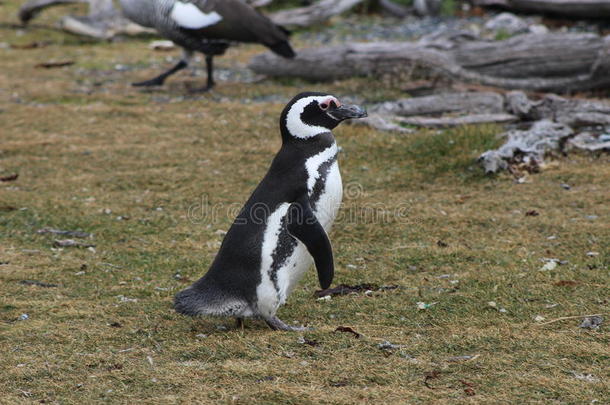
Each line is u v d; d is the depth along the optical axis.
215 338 8.09
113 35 27.48
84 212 12.76
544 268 9.92
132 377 7.21
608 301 8.79
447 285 9.55
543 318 8.41
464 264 10.27
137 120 18.20
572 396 6.66
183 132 17.25
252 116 18.27
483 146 14.85
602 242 10.74
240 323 8.36
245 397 6.76
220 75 22.62
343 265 10.43
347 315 8.75
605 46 18.41
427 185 13.75
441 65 19.47
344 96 19.61
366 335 8.10
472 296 9.12
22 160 15.51
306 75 21.11
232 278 7.96
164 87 21.22
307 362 7.48
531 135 14.89
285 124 8.11
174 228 12.09
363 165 14.85
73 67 23.61
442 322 8.41
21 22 29.30
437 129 16.61
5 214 12.62
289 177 7.96
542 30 25.22
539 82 19.17
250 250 7.90
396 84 19.73
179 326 8.46
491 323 8.35
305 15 27.17
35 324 8.48
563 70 19.02
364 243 11.28
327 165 8.09
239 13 19.47
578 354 7.48
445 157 14.78
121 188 13.99
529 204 12.50
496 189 13.34
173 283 9.88
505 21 26.17
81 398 6.82
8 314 8.77
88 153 15.93
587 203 12.38
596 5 25.50
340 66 20.62
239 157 15.59
